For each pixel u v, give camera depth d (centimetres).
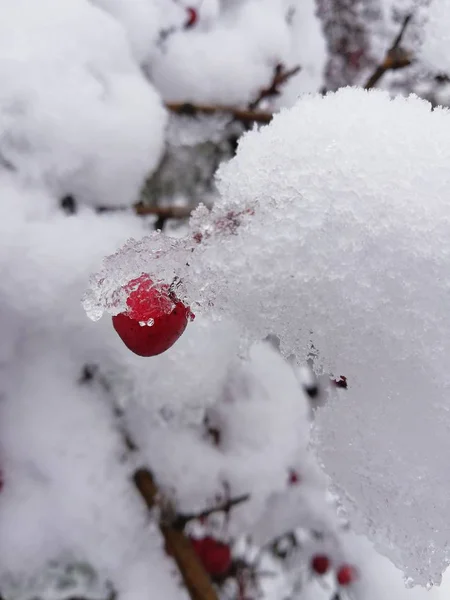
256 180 18
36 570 27
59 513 27
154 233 17
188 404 27
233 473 30
